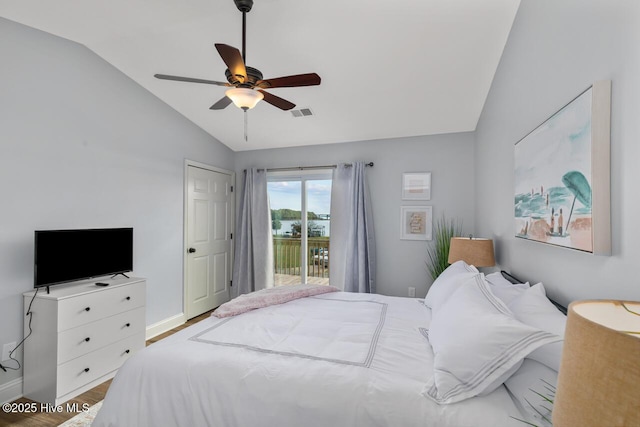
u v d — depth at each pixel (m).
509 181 2.10
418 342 1.62
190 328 1.85
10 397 2.16
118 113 2.94
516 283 1.81
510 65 2.05
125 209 3.02
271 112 3.53
